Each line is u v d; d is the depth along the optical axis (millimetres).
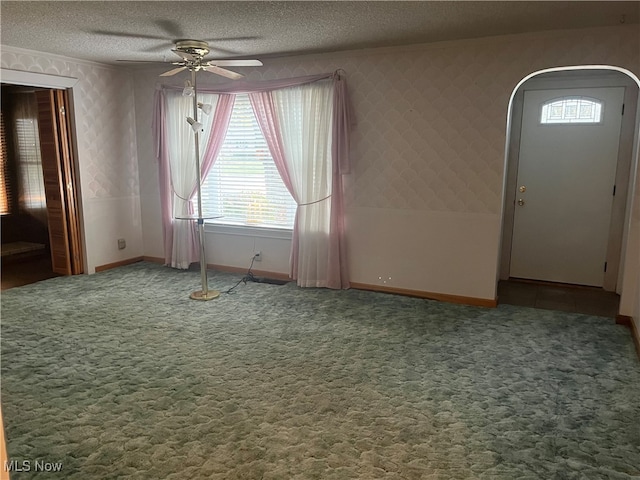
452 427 2537
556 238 5289
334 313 4285
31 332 3809
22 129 6324
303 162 4957
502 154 4254
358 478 2143
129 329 3889
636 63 3736
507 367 3236
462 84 4301
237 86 5168
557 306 4551
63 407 2711
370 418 2615
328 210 4949
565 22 3631
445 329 3918
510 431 2504
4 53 4547
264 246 5492
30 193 6488
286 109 4980
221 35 3977
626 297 3996
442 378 3078
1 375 3080
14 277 5500
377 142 4715
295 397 2832
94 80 5477
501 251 5516
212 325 3986
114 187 5855
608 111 4906
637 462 2256
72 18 3480
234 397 2830
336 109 4699
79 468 2197
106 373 3123
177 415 2633
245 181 5516
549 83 5070
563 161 5141
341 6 3207
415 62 4445
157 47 4480
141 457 2277
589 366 3248
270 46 4414
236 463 2236
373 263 4934
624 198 4945
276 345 3586
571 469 2209
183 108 5492
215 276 5520
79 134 5371
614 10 3311
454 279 4605
